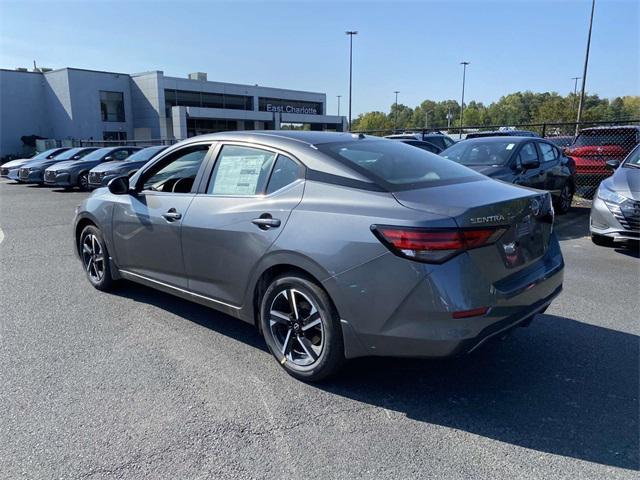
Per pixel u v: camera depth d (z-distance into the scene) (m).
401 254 2.79
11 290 5.46
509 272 3.04
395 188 3.11
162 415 3.00
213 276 3.85
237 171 3.83
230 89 51.34
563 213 10.30
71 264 6.64
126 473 2.49
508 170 8.05
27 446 2.70
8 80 44.16
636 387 3.31
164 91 46.06
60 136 45.78
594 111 64.44
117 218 4.75
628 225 6.61
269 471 2.51
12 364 3.66
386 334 2.91
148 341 4.07
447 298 2.73
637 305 4.84
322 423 2.92
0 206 13.19
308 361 3.34
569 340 4.05
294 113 55.03
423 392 3.28
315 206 3.22
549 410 3.05
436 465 2.55
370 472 2.50
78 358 3.75
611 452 2.64
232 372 3.54
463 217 2.78
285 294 3.39
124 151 18.84
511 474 2.48
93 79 45.06
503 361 3.70
